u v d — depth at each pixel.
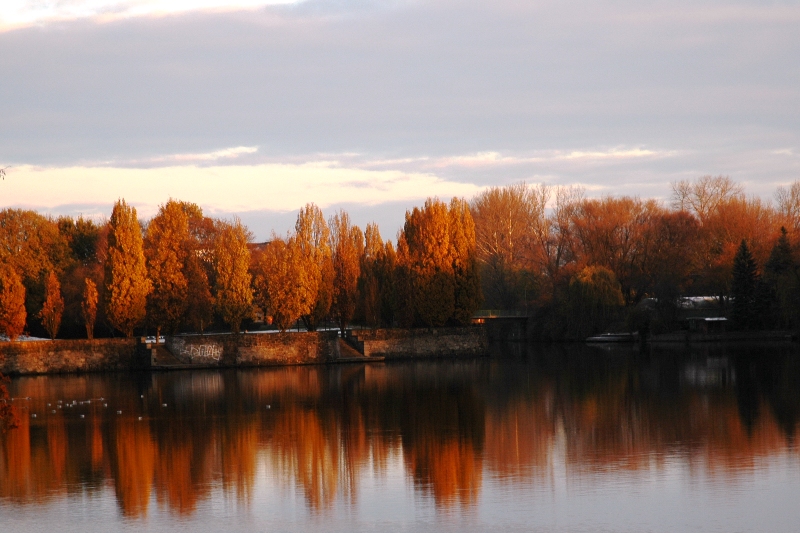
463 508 31.03
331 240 99.50
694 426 45.09
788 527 28.02
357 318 99.31
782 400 53.56
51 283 82.06
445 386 65.69
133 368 80.44
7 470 37.81
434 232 96.75
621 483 33.69
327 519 30.20
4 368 75.56
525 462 37.69
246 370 80.81
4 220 96.56
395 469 37.03
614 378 68.56
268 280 86.94
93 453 41.22
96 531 29.27
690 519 29.02
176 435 45.53
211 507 31.86
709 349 95.12
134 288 81.06
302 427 47.34
